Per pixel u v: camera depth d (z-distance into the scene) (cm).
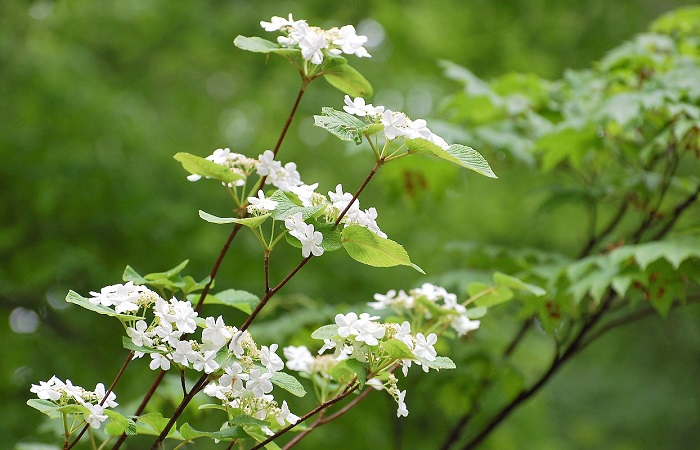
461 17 841
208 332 231
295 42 248
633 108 415
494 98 480
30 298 807
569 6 787
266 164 262
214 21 876
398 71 932
